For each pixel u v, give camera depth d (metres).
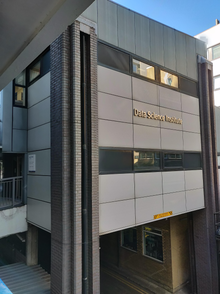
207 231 10.41
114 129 7.41
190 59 10.81
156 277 11.70
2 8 1.85
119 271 13.43
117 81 7.63
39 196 7.59
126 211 7.44
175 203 9.14
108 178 7.09
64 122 6.41
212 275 10.24
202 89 11.25
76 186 6.28
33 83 8.37
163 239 11.49
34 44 2.24
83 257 6.21
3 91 8.16
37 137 7.89
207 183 10.77
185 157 9.95
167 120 9.27
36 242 9.35
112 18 7.73
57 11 1.86
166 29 9.77
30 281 7.79
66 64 6.55
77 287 5.98
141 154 8.20
